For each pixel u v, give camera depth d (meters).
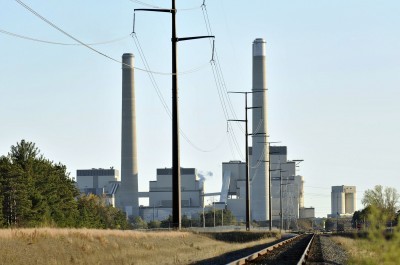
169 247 65.56
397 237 26.92
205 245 74.69
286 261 45.66
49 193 144.38
